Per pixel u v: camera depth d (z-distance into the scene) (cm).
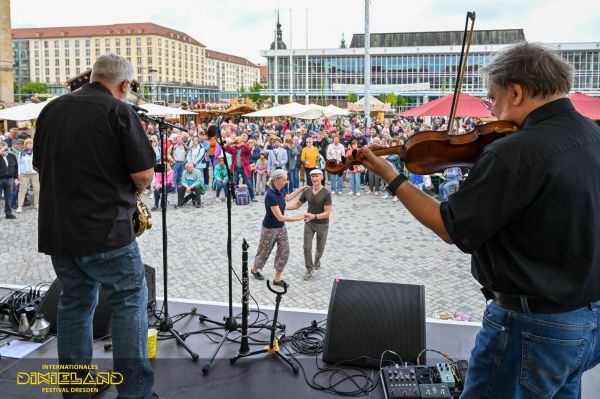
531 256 171
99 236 266
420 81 7744
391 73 7812
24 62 13362
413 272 728
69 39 13275
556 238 166
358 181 1472
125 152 270
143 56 13312
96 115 265
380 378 332
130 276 279
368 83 2370
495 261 178
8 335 402
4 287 512
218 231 1000
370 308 360
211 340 401
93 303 296
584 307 174
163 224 399
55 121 269
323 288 661
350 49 7831
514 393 180
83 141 262
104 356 367
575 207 164
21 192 1213
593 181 167
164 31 14000
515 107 184
